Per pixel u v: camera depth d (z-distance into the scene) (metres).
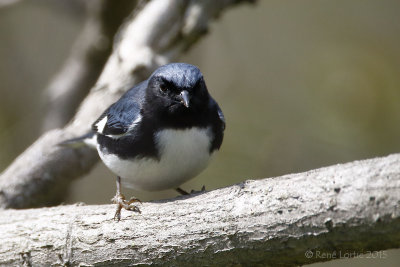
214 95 16.19
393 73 15.66
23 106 16.42
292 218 6.44
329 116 15.16
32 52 17.36
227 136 14.65
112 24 13.88
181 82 8.07
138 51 11.76
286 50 16.70
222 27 16.73
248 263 6.82
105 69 12.32
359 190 6.10
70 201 14.15
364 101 15.30
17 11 17.27
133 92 8.95
